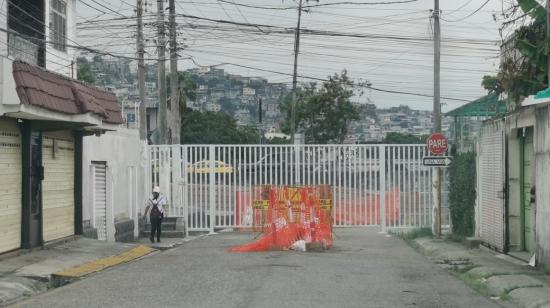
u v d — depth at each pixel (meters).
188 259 17.06
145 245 20.34
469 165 20.70
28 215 16.22
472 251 18.16
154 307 10.45
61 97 15.59
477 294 12.02
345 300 11.15
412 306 10.76
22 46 17.73
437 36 23.31
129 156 23.53
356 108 53.16
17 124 15.88
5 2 16.75
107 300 11.12
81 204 19.38
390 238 22.98
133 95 41.06
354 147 24.91
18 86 13.82
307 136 52.81
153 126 57.91
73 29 20.97
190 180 25.17
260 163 24.98
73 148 19.30
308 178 24.83
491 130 18.09
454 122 25.61
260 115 52.94
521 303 11.12
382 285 12.86
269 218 19.78
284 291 11.94
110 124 19.12
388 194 24.80
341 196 24.81
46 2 18.84
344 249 19.53
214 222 24.92
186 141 57.66
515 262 15.66
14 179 15.80
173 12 28.03
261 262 16.22
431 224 24.47
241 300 11.01
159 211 22.09
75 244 18.25
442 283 13.22
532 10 14.83
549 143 13.62
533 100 13.29
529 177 16.30
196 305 10.59
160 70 28.08
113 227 21.31
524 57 15.62
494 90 17.31
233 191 25.00
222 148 25.09
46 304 10.83
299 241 19.08
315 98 52.22
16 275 13.36
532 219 15.75
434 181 22.56
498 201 17.28
